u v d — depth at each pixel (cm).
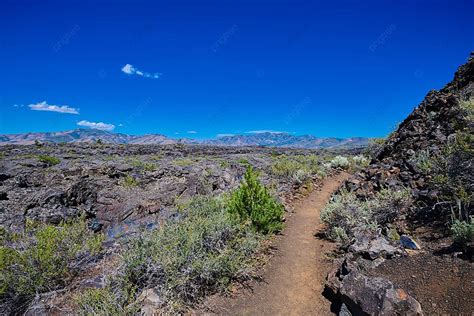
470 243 501
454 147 680
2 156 3173
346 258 598
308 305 546
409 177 891
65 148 4862
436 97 1349
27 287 566
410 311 420
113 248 800
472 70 1320
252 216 858
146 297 526
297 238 861
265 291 599
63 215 1153
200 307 547
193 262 607
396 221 734
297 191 1426
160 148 5759
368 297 454
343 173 1978
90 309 485
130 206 1333
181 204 1233
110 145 5900
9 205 1219
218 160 3272
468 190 614
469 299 414
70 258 689
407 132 1252
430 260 533
